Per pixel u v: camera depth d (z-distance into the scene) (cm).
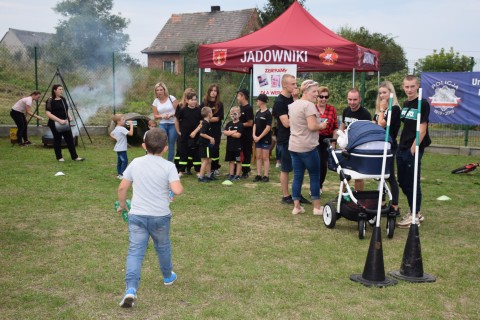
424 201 859
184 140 1030
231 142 999
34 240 593
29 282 467
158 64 4409
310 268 517
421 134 652
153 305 425
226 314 405
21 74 2264
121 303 411
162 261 448
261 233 643
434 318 405
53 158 1235
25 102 1450
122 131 1002
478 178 1092
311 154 712
